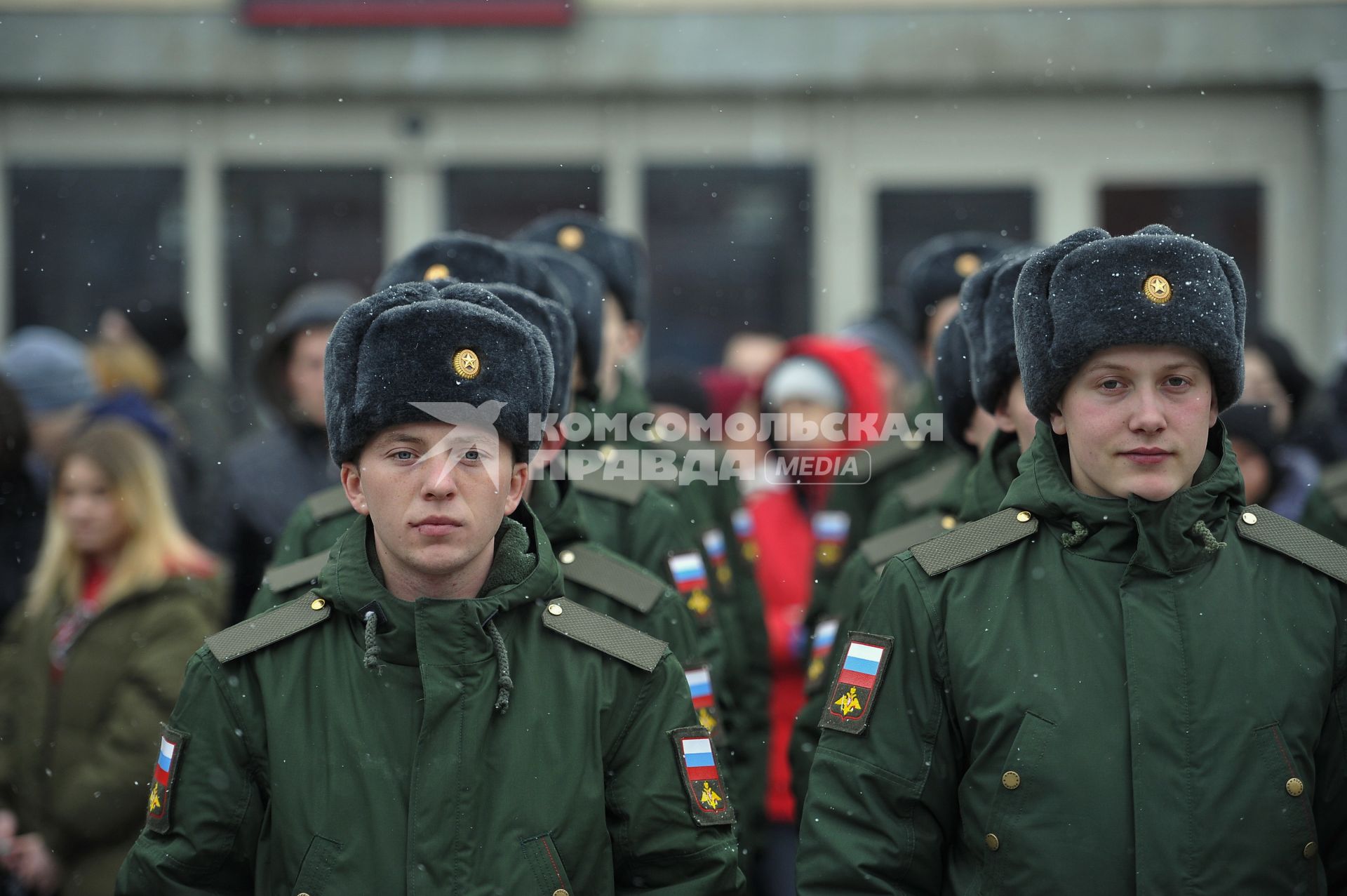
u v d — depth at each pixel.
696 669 6.54
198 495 12.12
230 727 5.20
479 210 18.17
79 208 18.05
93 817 7.99
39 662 8.33
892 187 18.02
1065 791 5.01
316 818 5.03
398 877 4.97
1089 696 5.10
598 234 9.69
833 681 5.52
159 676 8.16
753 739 9.16
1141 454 5.11
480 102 18.03
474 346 5.11
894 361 13.10
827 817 5.32
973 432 7.29
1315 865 5.05
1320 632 5.17
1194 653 5.09
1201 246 5.20
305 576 6.36
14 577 9.87
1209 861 4.92
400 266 7.39
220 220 18.03
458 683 5.06
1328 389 12.96
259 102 18.00
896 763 5.28
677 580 7.78
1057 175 17.89
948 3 17.77
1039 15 17.73
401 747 5.09
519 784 5.05
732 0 17.88
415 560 5.03
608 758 5.30
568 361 6.68
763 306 18.12
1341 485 9.38
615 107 18.03
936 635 5.34
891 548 7.30
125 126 17.98
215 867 5.18
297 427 10.66
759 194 18.08
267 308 18.09
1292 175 17.77
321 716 5.16
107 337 13.68
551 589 5.37
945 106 17.89
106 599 8.33
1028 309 5.34
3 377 10.28
